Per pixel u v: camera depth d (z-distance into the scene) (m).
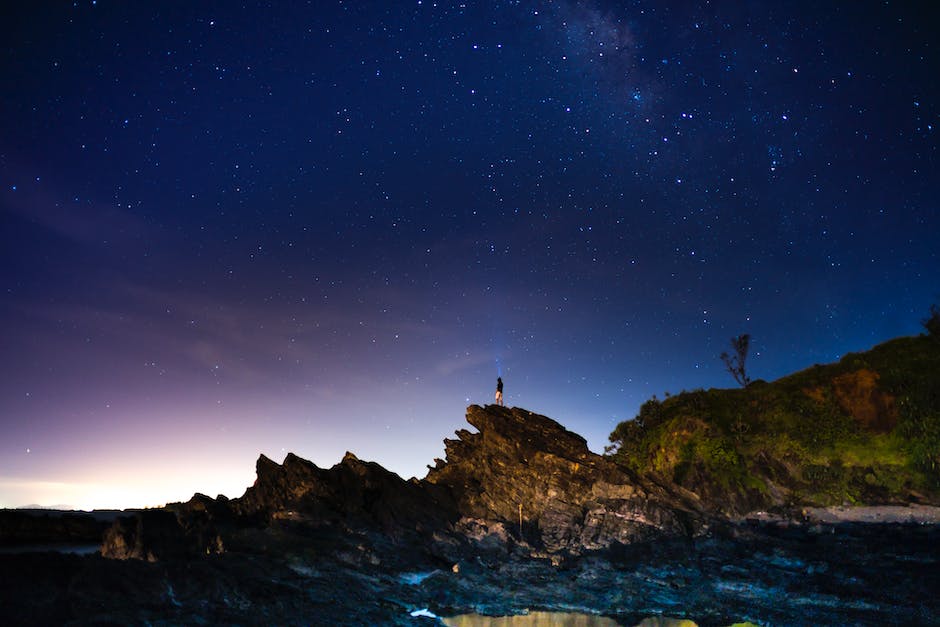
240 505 36.22
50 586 18.33
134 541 30.27
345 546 28.75
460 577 28.08
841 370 49.47
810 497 41.44
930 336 48.66
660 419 50.66
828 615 23.42
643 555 31.47
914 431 43.09
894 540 32.72
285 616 20.41
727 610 24.34
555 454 40.00
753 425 47.19
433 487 38.84
